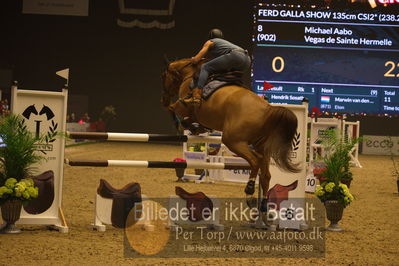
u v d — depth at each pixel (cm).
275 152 672
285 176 800
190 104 723
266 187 706
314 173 1239
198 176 1388
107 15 3600
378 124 3353
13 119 699
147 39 3603
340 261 586
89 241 645
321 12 2645
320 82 2666
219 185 1356
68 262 533
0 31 3591
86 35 3616
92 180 1341
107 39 3612
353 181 1587
